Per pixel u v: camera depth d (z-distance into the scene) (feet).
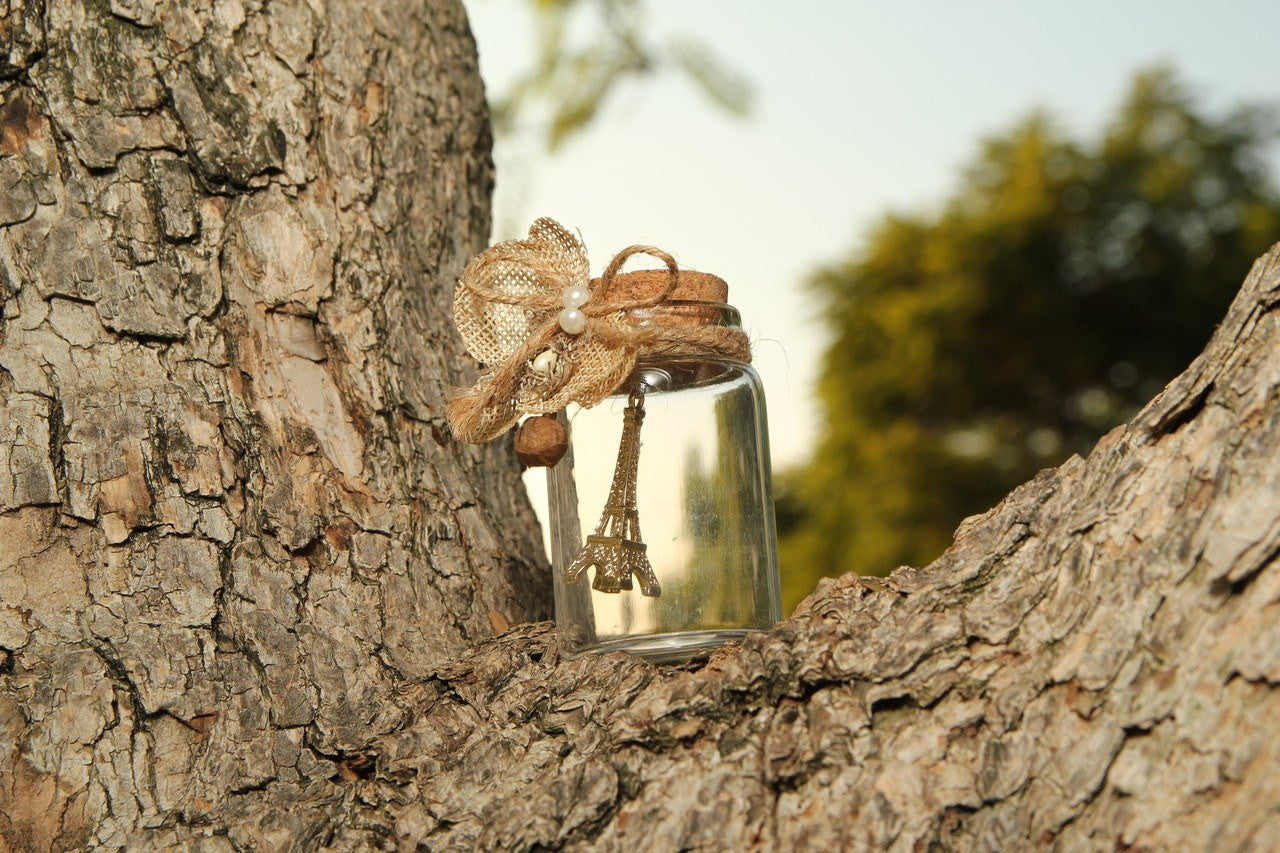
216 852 1.34
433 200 1.72
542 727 1.38
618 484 1.46
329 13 1.64
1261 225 7.72
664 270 1.43
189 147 1.53
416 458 1.59
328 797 1.38
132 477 1.45
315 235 1.57
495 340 1.45
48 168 1.49
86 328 1.47
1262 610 1.20
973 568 1.32
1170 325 7.68
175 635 1.42
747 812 1.26
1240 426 1.23
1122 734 1.21
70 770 1.39
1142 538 1.25
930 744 1.25
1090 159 7.99
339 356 1.57
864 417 7.60
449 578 1.56
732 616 1.46
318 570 1.49
